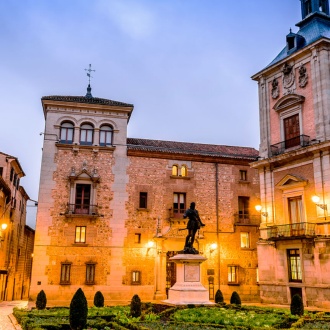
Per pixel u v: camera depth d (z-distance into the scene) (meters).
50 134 34.00
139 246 33.62
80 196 33.62
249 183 37.34
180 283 20.81
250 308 19.98
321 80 28.19
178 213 35.19
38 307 21.88
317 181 27.27
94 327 15.08
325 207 26.42
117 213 33.81
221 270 34.69
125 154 35.06
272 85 32.62
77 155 34.16
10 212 41.34
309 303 26.44
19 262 51.16
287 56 30.97
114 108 35.41
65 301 31.31
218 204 36.09
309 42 30.41
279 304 28.53
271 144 32.12
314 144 27.20
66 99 34.84
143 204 34.81
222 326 14.63
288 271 28.44
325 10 33.41
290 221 29.33
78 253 32.44
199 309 18.62
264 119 32.97
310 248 26.88
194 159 36.53
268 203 31.09
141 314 17.41
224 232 35.53
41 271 31.53
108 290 32.31
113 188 34.22
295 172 29.31
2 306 30.86
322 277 25.84
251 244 36.00
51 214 32.66
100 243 32.97
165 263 33.88
